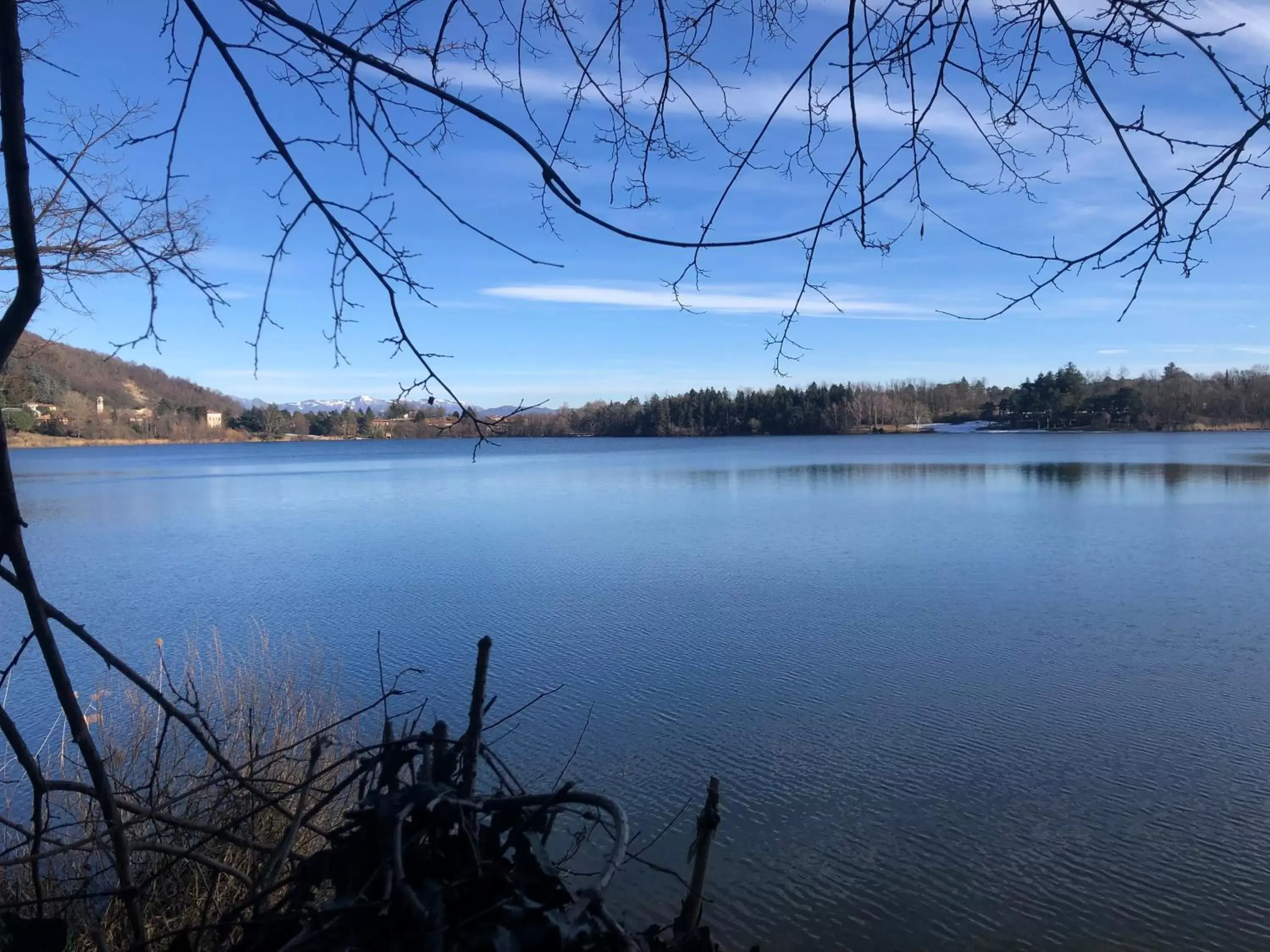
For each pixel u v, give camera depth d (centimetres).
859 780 873
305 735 638
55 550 2636
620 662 1294
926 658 1295
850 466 6119
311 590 1914
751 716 1052
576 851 222
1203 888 673
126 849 211
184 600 1833
